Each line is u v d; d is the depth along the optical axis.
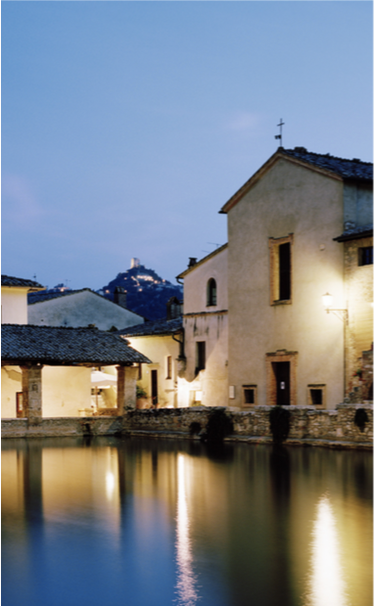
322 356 29.12
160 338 44.19
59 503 14.62
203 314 40.19
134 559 10.37
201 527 12.32
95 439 32.47
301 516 13.17
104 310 56.78
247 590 9.05
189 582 9.38
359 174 29.48
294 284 30.75
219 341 38.97
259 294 32.69
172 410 32.91
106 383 43.50
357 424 23.30
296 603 8.59
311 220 30.06
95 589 9.12
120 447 27.45
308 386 29.69
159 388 44.09
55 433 34.28
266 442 26.75
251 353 32.97
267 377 31.92
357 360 27.64
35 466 21.02
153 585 9.25
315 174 29.97
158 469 19.92
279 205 31.78
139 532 11.97
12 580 9.49
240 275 33.94
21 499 15.11
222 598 8.77
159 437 32.94
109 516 13.27
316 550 10.81
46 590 9.11
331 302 28.22
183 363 41.53
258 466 20.05
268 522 12.68
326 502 14.49
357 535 11.70
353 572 9.74
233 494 15.54
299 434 25.64
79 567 10.02
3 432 32.94
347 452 22.55
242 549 10.86
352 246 28.02
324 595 8.86
